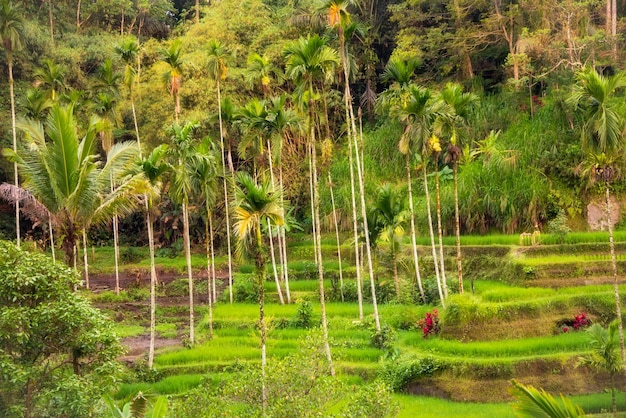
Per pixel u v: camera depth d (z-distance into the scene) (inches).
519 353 1002.1
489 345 1020.5
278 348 1120.8
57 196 887.1
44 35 2041.1
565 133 1600.6
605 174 866.8
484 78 2028.8
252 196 784.3
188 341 1195.9
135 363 1076.5
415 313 1224.2
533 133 1626.5
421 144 1218.6
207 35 1971.0
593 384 941.8
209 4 2637.8
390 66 1264.8
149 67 2047.2
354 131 1235.2
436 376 976.3
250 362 1056.2
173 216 1982.0
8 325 648.4
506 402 920.3
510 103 1800.0
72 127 885.8
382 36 2186.3
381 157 1861.5
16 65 1962.4
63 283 706.2
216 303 1459.2
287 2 2237.9
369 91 2018.9
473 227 1584.6
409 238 1610.5
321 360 733.9
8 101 1868.8
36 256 704.4
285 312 1344.7
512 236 1480.1
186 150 1196.5
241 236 784.9
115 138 2033.7
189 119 1740.9
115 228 1628.9
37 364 683.4
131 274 1840.6
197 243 2048.5
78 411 653.3
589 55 1644.9
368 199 1769.2
